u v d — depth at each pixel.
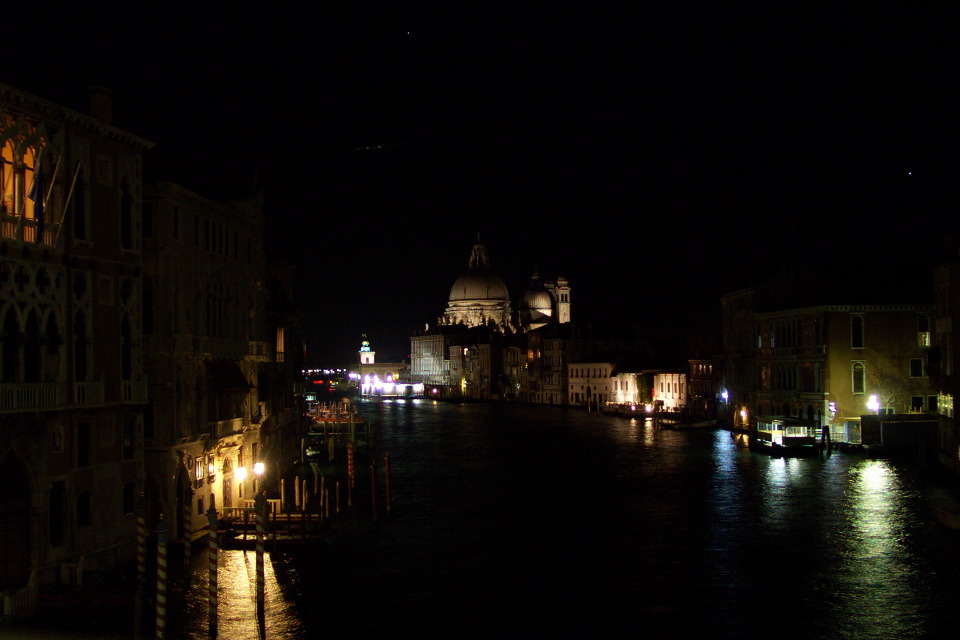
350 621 28.92
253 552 36.50
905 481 52.12
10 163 26.36
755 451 69.88
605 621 28.92
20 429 25.88
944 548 36.41
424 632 27.98
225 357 41.06
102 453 30.09
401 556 36.84
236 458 42.91
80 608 24.78
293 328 60.66
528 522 43.81
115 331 31.02
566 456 73.38
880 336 67.62
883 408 67.12
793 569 34.09
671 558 36.25
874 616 28.86
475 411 156.12
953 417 50.88
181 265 36.06
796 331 72.56
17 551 26.28
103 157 30.59
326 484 56.25
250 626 28.19
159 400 34.94
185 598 30.39
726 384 93.94
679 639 27.28
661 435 93.19
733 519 43.16
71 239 28.73
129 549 31.56
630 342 174.75
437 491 54.19
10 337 26.16
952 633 27.33
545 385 174.50
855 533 39.28
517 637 27.59
